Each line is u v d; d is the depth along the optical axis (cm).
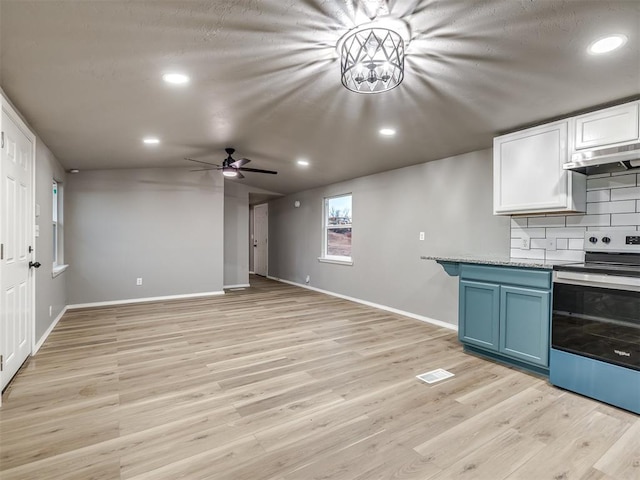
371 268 548
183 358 312
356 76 199
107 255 546
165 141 396
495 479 160
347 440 190
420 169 465
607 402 229
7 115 246
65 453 177
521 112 280
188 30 176
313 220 713
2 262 236
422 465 169
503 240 365
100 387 252
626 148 229
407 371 284
